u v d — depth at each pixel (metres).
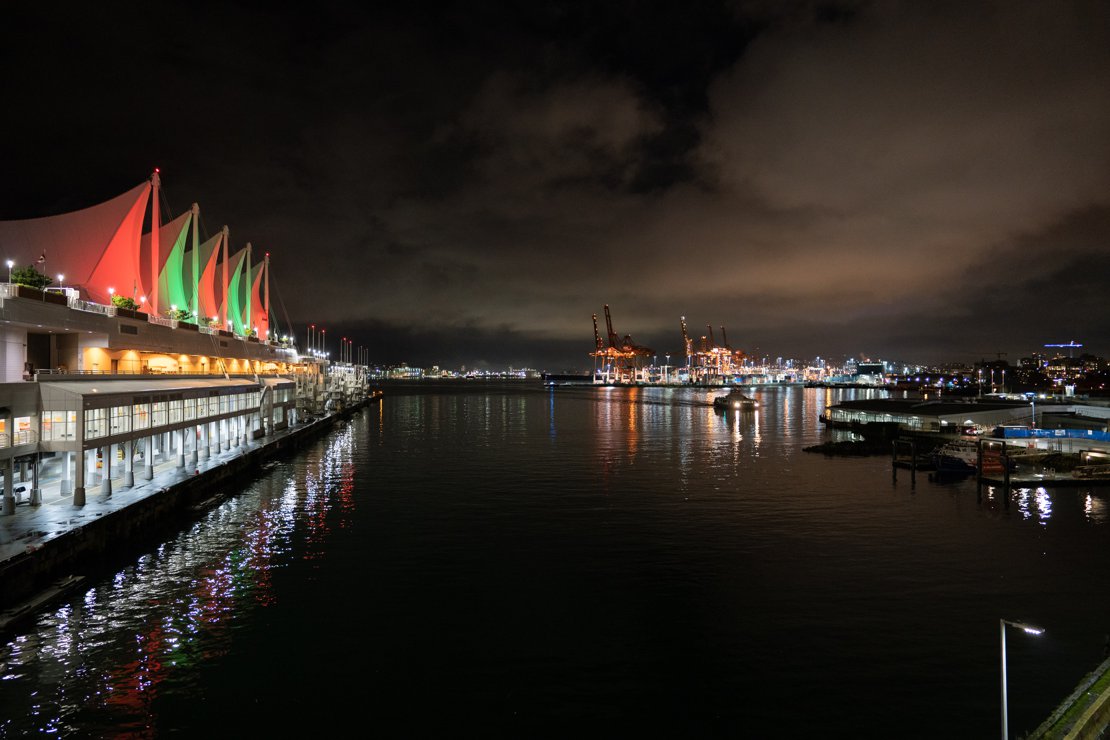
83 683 22.30
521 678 23.06
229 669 23.42
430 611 28.89
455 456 82.31
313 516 47.03
